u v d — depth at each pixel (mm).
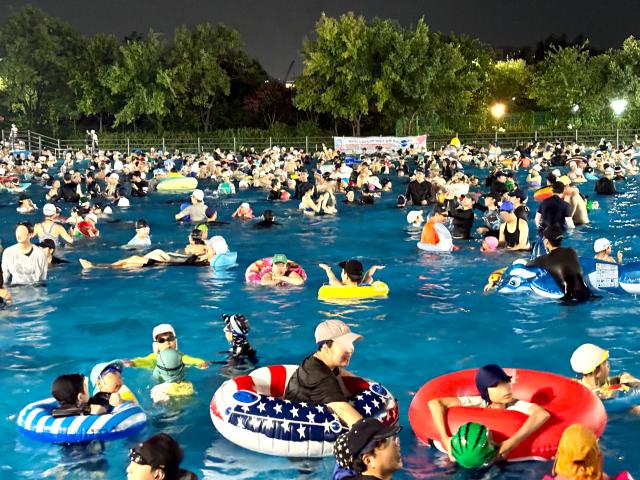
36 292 12750
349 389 6973
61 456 6566
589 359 7273
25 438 6926
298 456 6418
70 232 18797
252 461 6418
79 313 11398
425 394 6746
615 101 55750
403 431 6898
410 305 11508
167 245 17500
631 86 57125
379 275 13773
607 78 59031
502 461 6184
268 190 29812
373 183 27938
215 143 56188
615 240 16594
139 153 47375
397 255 15680
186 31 65062
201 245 15172
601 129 51469
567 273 11648
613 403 7176
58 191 26062
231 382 7043
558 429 6121
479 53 67688
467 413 6293
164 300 12125
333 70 56906
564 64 59906
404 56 55469
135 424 6895
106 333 10367
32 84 65188
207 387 8125
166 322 10859
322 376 6633
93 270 14445
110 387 7316
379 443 4621
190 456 6531
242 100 69562
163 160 42625
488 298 11820
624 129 50438
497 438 6090
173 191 30359
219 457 6500
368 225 20094
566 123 59969
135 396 7848
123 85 61562
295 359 9133
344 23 56188
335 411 6504
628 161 34594
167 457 5020
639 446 6504
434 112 57938
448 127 60656
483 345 9555
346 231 19141
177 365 7992
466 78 58750
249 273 13359
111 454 6582
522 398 6699
